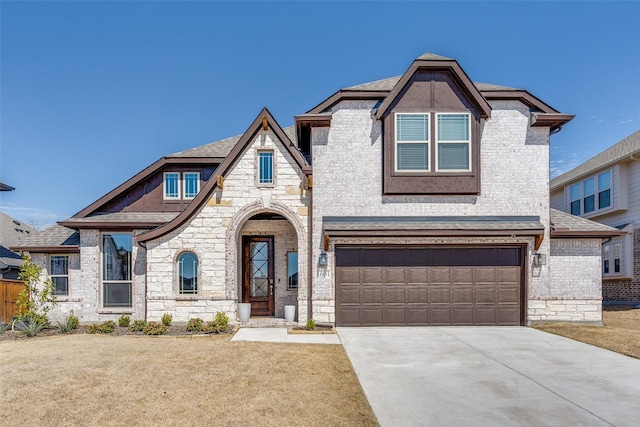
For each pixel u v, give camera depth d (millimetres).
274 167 13672
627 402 6848
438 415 6309
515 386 7594
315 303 13141
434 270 13414
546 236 13336
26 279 13812
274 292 15203
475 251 13477
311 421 5926
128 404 6406
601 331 12273
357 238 13000
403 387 7516
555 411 6477
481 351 10102
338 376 7984
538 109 13844
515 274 13477
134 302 14750
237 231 13773
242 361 8719
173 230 13562
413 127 13484
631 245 20328
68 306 14906
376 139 13586
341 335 11898
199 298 13375
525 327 13086
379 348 10352
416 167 13445
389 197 13469
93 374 7691
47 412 6109
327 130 13602
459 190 13352
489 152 13633
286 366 8430
